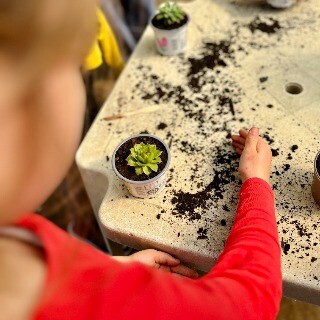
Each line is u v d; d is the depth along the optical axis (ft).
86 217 2.19
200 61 1.69
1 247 0.56
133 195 1.31
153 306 0.73
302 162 1.31
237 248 1.02
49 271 0.57
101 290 0.69
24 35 0.47
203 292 0.85
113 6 2.35
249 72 1.61
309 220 1.18
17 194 0.55
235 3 1.91
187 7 1.94
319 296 1.08
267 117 1.44
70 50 0.51
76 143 0.61
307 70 1.57
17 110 0.52
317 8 1.81
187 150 1.40
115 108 1.58
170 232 1.21
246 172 1.22
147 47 1.80
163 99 1.58
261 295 0.93
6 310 0.48
